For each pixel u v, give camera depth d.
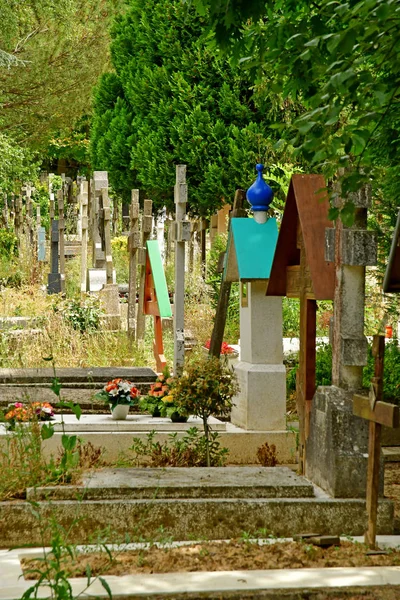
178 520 8.11
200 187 26.50
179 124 26.53
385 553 7.48
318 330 19.05
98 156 31.94
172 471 8.91
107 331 19.11
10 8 37.41
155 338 16.28
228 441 11.66
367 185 8.95
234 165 25.27
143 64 28.19
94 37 42.38
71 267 28.73
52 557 7.20
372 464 7.65
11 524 7.90
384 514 8.44
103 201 23.02
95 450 10.54
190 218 29.19
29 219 32.31
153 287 16.36
